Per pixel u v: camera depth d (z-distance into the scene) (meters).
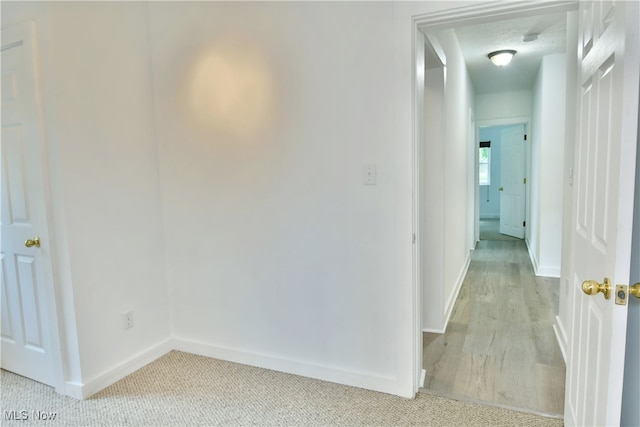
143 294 2.61
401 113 1.99
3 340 2.53
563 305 2.85
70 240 2.15
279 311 2.46
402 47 1.95
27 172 2.20
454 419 1.97
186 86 2.57
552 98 4.49
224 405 2.13
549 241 4.63
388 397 2.16
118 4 2.41
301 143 2.27
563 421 1.93
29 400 2.20
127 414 2.07
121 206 2.45
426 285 3.08
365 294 2.21
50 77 2.06
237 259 2.55
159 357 2.71
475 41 3.98
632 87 0.99
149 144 2.64
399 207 2.05
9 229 2.34
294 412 2.05
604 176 1.21
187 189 2.65
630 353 1.24
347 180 2.18
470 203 5.98
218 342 2.69
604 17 1.26
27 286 2.33
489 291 4.12
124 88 2.46
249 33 2.34
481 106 6.65
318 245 2.30
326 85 2.17
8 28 2.15
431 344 2.88
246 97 2.39
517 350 2.76
